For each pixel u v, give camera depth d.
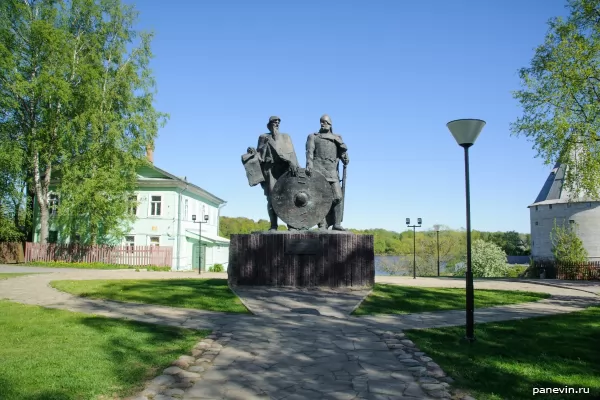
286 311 10.85
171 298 12.51
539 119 22.19
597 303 14.10
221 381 5.77
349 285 14.29
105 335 7.92
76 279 18.81
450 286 18.91
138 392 5.28
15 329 8.34
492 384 5.75
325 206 15.02
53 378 5.55
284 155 15.26
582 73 20.41
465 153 8.73
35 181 34.75
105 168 33.00
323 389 5.54
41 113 32.72
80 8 33.78
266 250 14.43
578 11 22.81
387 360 6.80
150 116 35.25
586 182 20.64
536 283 22.55
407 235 70.38
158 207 40.47
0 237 36.25
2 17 31.58
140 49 35.66
